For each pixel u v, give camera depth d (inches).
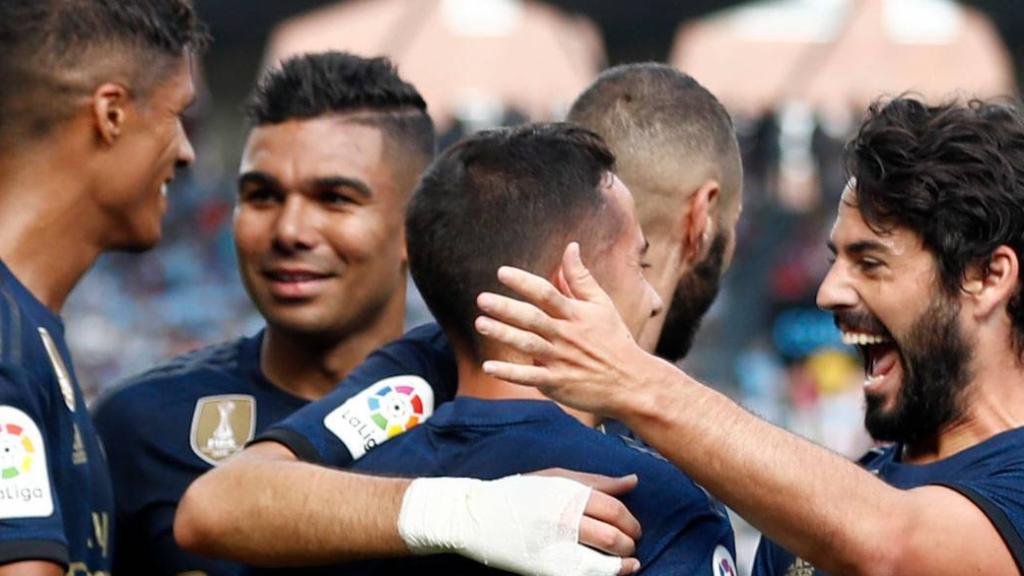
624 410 121.5
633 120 158.1
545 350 119.8
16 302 136.5
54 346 140.8
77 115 141.7
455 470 127.5
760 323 659.4
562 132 130.8
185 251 689.0
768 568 148.5
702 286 162.4
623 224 129.3
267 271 173.2
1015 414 142.3
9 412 128.4
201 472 173.2
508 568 117.1
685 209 158.4
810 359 616.1
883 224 140.8
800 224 714.2
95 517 144.6
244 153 176.1
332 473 126.3
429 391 143.9
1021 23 703.1
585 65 853.2
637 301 130.1
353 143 171.5
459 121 839.1
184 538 131.1
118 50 142.7
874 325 143.3
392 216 174.2
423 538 118.8
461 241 127.2
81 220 144.6
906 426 143.9
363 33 868.6
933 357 140.7
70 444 139.0
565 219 126.3
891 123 141.3
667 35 663.8
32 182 141.8
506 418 128.0
